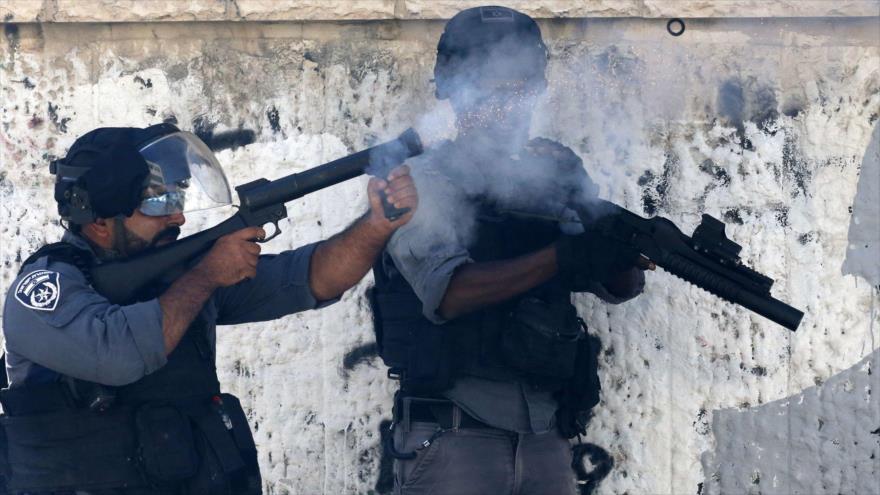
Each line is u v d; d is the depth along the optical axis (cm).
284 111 793
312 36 790
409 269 625
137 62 793
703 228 605
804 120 780
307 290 632
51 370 567
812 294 783
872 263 778
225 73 792
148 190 579
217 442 580
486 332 634
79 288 559
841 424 783
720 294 609
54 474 557
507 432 644
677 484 802
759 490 793
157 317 549
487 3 770
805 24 776
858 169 777
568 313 646
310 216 797
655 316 801
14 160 800
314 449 802
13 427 564
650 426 802
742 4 767
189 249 579
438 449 639
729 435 795
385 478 802
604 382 805
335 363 801
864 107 776
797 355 786
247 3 773
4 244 802
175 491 568
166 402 571
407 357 650
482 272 611
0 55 794
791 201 783
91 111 796
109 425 560
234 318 642
